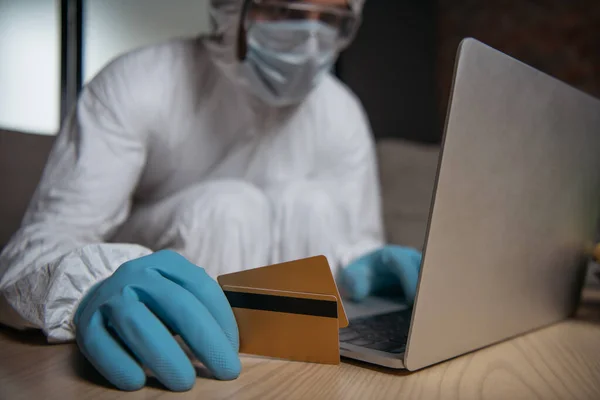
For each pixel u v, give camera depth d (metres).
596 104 0.70
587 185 0.73
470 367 0.52
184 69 1.07
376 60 2.39
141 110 0.98
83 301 0.56
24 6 1.62
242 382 0.46
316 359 0.52
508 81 0.50
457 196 0.47
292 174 1.24
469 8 2.33
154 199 1.19
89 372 0.50
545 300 0.70
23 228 0.78
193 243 0.87
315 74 1.08
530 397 0.44
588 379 0.49
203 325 0.46
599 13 2.00
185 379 0.44
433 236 0.45
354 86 2.35
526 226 0.59
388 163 2.05
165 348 0.44
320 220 1.04
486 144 0.49
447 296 0.49
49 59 1.67
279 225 1.05
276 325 0.52
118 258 0.59
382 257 0.82
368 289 0.84
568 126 0.63
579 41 2.05
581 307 0.92
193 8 1.98
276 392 0.44
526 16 2.17
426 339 0.48
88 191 0.86
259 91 1.09
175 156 1.09
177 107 1.05
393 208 1.97
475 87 0.46
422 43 2.46
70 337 0.58
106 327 0.48
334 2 1.03
